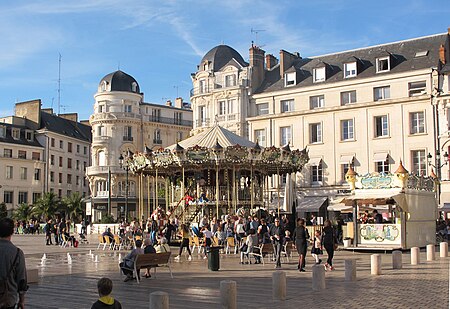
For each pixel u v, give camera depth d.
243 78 53.41
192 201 32.22
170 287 14.62
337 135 48.12
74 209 59.12
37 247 32.53
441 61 44.84
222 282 10.94
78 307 11.63
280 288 12.25
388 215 35.34
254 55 54.12
